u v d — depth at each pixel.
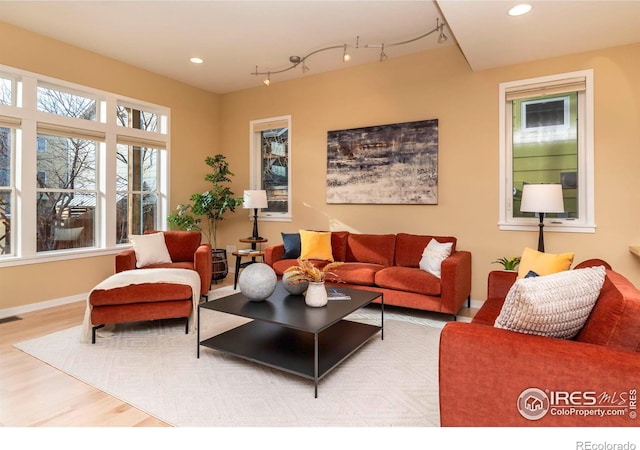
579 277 1.48
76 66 4.20
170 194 5.28
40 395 2.16
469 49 3.48
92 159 4.47
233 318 3.64
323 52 4.37
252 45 4.18
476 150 4.05
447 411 1.42
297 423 1.89
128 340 3.03
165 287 3.10
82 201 4.39
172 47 4.24
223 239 6.05
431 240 3.96
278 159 5.59
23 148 3.79
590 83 3.52
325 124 5.03
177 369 2.50
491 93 3.96
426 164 4.28
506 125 3.96
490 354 1.34
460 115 4.12
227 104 5.96
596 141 3.52
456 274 3.36
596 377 1.19
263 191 5.15
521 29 3.07
